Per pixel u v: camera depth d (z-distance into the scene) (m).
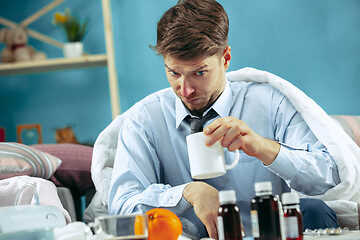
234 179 1.67
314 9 3.52
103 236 0.97
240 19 3.55
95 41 3.66
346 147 1.57
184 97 1.53
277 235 0.95
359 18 3.49
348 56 3.50
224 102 1.70
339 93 3.50
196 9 1.47
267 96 1.74
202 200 1.28
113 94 3.47
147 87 3.60
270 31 3.54
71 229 1.05
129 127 1.73
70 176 2.11
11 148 1.94
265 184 0.98
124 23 3.62
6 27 3.71
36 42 3.69
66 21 3.55
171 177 1.72
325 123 1.58
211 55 1.47
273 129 1.73
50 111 3.67
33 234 0.88
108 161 1.82
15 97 3.68
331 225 1.27
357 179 1.54
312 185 1.50
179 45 1.43
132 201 1.47
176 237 1.17
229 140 1.28
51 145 2.22
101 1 3.66
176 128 1.71
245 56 3.55
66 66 3.59
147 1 3.61
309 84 3.52
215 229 1.25
